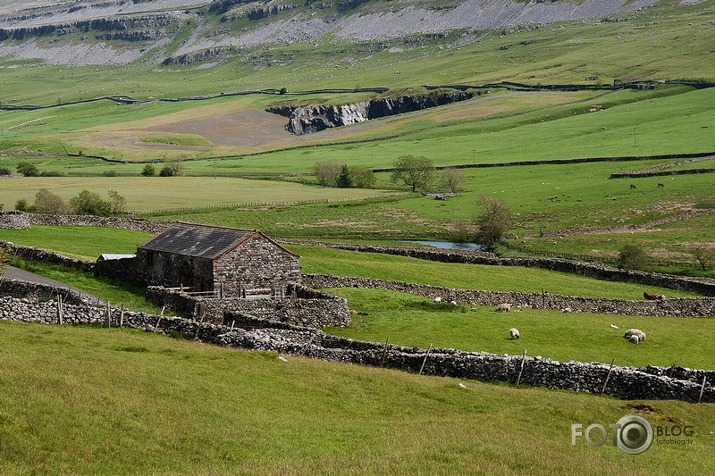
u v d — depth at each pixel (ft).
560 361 166.91
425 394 143.43
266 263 241.76
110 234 358.02
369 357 168.25
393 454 106.42
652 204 577.84
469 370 163.22
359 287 265.13
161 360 145.38
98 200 517.14
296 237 514.27
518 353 189.78
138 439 103.40
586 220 545.85
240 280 237.04
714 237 472.03
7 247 274.36
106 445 99.45
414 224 558.15
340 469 98.63
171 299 221.05
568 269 363.56
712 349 207.51
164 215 574.56
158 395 121.39
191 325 177.37
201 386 130.00
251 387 135.23
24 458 92.02
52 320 180.55
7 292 222.28
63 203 509.35
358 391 141.59
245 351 160.15
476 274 329.93
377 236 522.47
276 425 117.70
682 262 419.54
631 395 156.97
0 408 101.65
